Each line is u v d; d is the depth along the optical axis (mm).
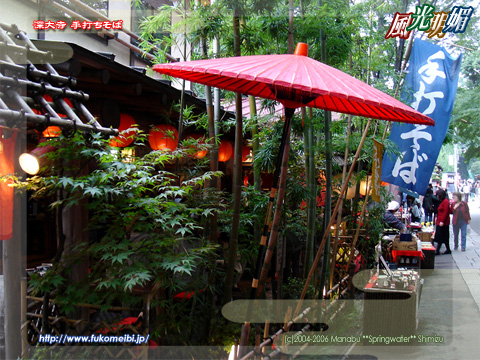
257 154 4785
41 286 3428
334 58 5375
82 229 3752
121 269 3410
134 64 8102
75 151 3406
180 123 4758
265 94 3414
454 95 6234
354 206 7301
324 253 5070
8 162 3053
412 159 6477
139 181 3375
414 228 10734
